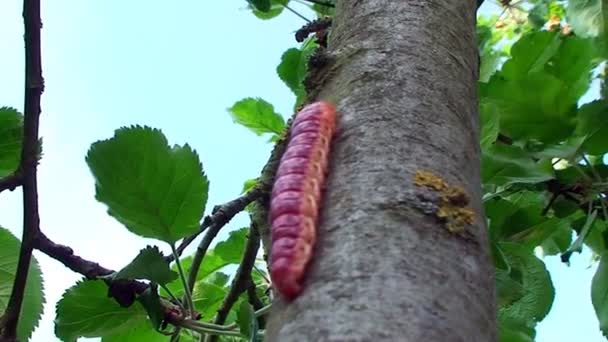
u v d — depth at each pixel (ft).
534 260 2.19
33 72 1.50
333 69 1.47
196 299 2.19
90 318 1.84
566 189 2.26
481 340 1.07
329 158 1.26
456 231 1.16
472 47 1.61
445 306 1.06
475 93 1.51
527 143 2.29
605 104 2.25
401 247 1.11
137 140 1.66
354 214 1.16
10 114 1.84
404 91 1.37
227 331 1.75
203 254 1.75
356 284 1.06
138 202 1.68
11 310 1.56
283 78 2.65
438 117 1.34
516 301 2.07
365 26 1.53
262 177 1.56
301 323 1.04
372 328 1.01
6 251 1.80
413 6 1.57
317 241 1.14
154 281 1.67
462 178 1.27
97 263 1.72
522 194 2.36
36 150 1.52
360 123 1.31
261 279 2.26
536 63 2.43
